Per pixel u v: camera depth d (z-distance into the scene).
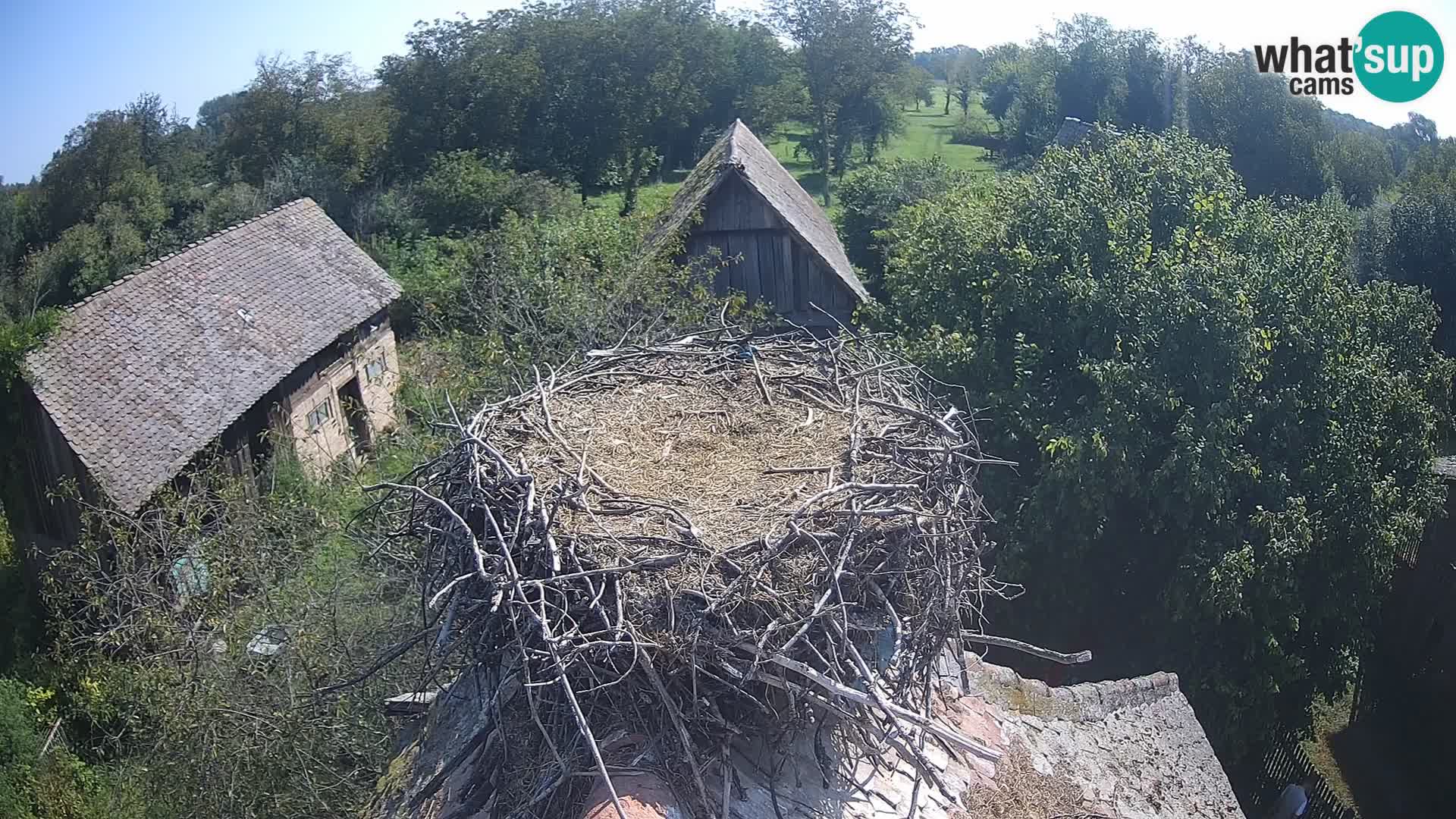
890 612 4.22
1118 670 11.09
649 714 4.10
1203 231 11.41
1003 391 10.80
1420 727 14.70
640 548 4.16
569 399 5.75
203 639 10.77
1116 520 11.06
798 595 4.05
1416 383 11.83
